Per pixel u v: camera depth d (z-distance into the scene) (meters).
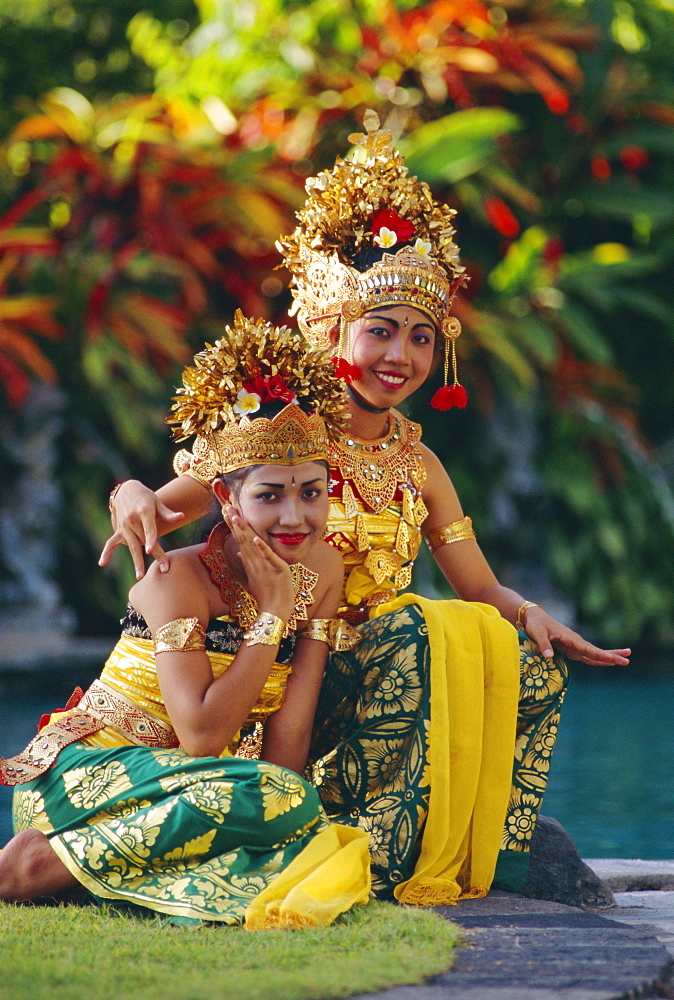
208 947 3.98
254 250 22.17
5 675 17.73
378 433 6.02
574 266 22.50
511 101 23.91
